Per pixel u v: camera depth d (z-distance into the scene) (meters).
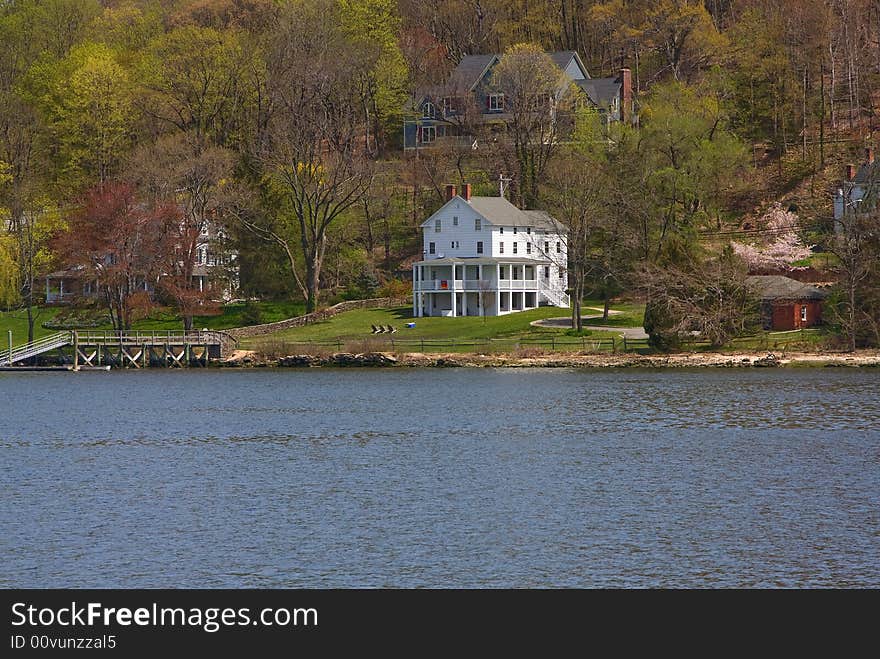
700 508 89.69
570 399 158.38
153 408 157.88
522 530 83.81
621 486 98.06
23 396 174.00
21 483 102.00
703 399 155.00
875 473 102.06
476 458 112.69
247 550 79.94
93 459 114.88
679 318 197.88
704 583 73.50
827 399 152.50
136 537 83.00
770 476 101.25
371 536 82.75
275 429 135.25
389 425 137.12
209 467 109.38
